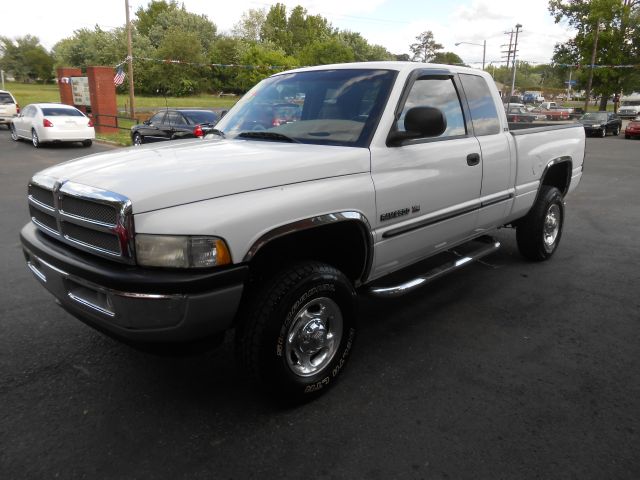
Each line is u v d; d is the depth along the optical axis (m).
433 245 3.86
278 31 89.88
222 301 2.47
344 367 3.19
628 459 2.54
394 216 3.34
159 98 63.47
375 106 3.35
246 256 2.53
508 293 4.73
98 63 70.31
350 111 3.43
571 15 44.03
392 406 2.98
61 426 2.78
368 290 3.47
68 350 3.61
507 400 3.04
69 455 2.56
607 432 2.74
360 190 3.05
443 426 2.79
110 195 2.39
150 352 2.60
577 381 3.25
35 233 3.07
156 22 84.38
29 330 3.90
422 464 2.50
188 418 2.86
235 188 2.55
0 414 2.88
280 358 2.75
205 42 80.19
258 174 2.64
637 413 2.91
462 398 3.06
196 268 2.40
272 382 2.78
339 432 2.75
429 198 3.61
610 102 80.19
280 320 2.70
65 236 2.73
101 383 3.20
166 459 2.54
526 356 3.57
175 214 2.38
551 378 3.28
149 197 2.36
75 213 2.61
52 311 4.24
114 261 2.48
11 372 3.32
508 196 4.59
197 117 16.12
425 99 3.67
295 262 2.88
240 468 2.48
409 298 4.61
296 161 2.83
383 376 3.30
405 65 3.60
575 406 2.98
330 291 2.94
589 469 2.47
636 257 5.87
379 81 3.49
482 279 5.10
